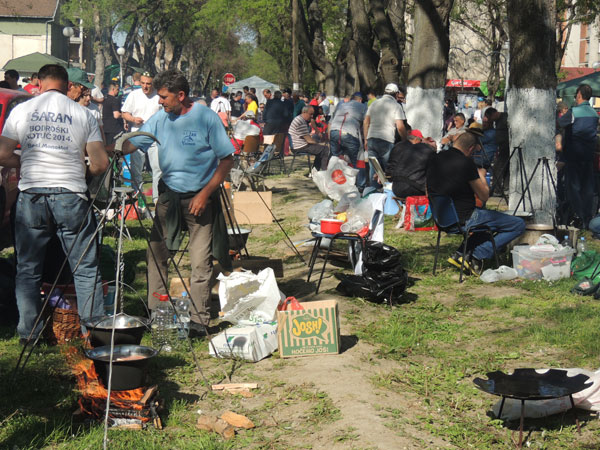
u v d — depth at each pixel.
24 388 5.10
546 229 8.83
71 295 6.08
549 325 6.52
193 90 73.50
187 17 51.97
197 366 5.43
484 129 13.87
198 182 6.12
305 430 4.50
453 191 8.26
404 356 5.86
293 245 9.45
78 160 5.79
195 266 6.24
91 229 5.87
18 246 5.79
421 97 13.40
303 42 29.80
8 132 5.72
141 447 4.20
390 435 4.38
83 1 45.41
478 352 5.97
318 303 5.96
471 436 4.42
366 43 22.30
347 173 12.80
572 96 22.72
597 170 11.08
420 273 8.53
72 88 8.42
